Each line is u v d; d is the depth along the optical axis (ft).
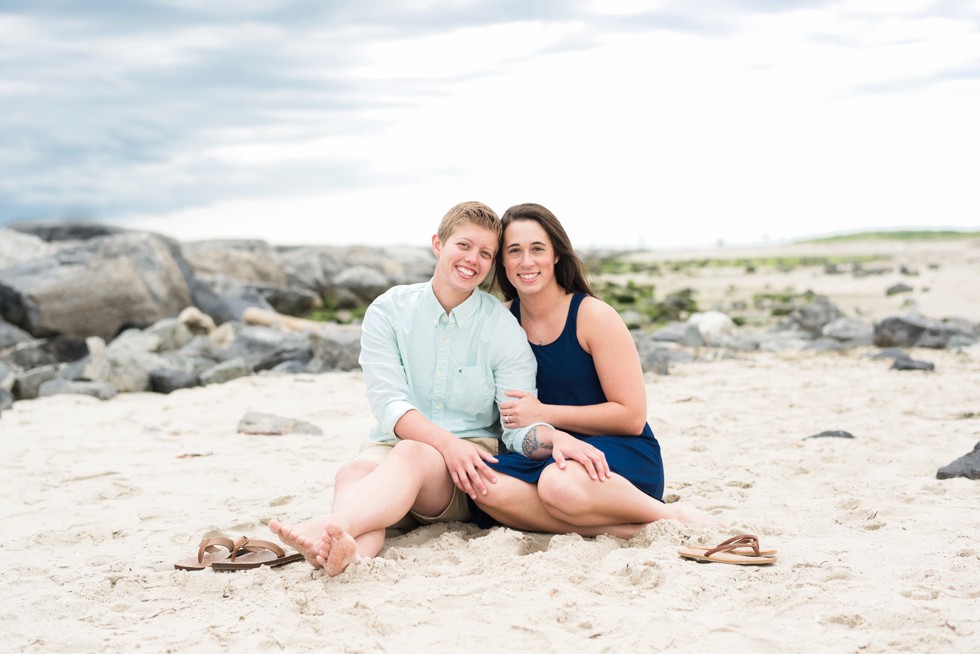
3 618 10.48
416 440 13.08
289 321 50.70
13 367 38.63
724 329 48.16
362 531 11.88
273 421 23.94
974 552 11.83
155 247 47.93
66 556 13.23
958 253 147.84
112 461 20.43
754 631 9.48
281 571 11.93
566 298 13.94
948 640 9.04
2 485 18.08
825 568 11.37
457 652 9.22
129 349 35.58
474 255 13.20
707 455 19.63
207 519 15.19
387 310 13.87
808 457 18.93
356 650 9.22
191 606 10.73
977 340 40.52
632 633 9.47
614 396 13.69
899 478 17.07
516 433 13.39
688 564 11.55
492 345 13.64
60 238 79.71
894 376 31.55
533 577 11.09
